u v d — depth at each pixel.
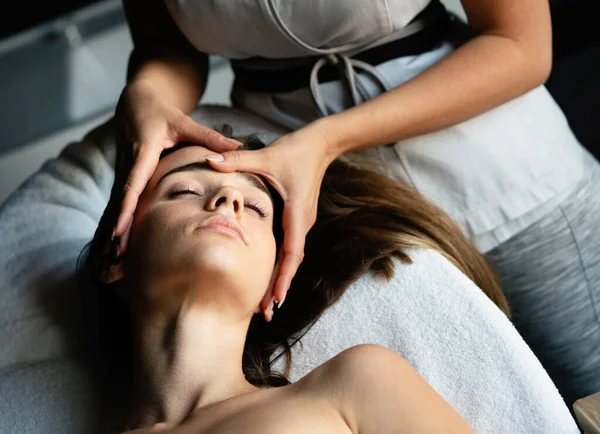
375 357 1.00
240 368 1.10
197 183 1.11
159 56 1.35
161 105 1.19
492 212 1.32
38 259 1.29
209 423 1.00
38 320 1.23
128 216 1.07
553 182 1.32
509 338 1.13
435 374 1.14
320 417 0.97
